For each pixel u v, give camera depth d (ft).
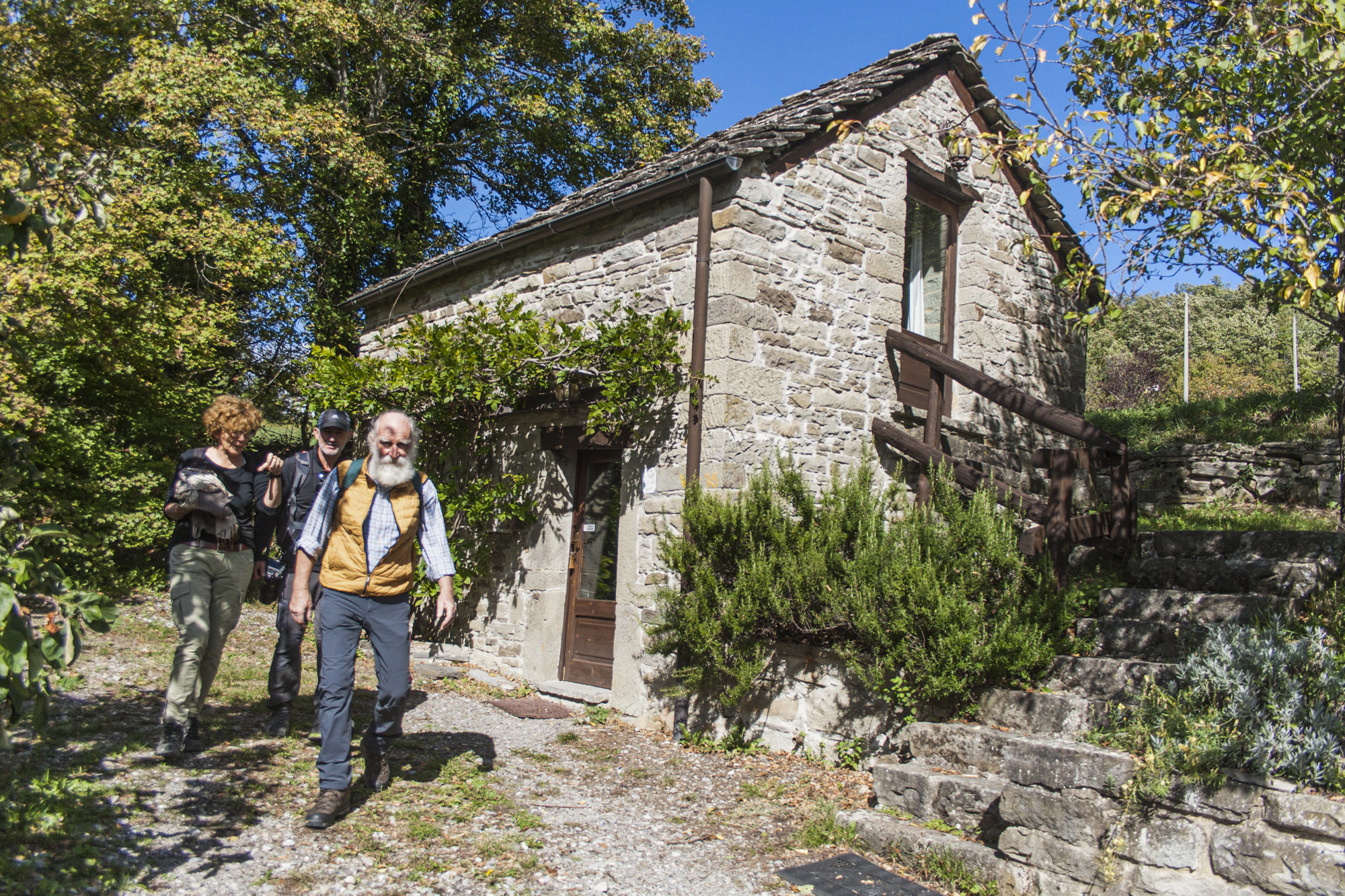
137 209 30.99
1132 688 13.20
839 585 15.93
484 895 10.07
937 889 10.94
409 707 19.26
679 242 20.74
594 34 51.08
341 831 11.44
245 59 40.93
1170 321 112.47
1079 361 30.40
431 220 52.13
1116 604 16.52
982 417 25.95
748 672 16.52
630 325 19.54
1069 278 16.24
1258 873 8.86
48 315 25.61
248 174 40.50
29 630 7.64
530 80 50.70
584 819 12.93
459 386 22.94
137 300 30.32
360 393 25.29
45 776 11.39
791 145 20.66
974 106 26.81
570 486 23.49
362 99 47.83
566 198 29.73
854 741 16.12
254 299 41.22
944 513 16.15
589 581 22.93
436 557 13.03
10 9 16.49
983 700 14.35
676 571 18.11
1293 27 13.16
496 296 27.25
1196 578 16.56
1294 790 8.95
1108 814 9.95
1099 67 16.69
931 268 26.13
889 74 23.48
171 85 34.78
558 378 20.63
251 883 9.79
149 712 15.34
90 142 31.04
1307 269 11.98
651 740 18.20
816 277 21.21
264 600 15.46
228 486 13.65
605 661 22.07
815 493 20.66
